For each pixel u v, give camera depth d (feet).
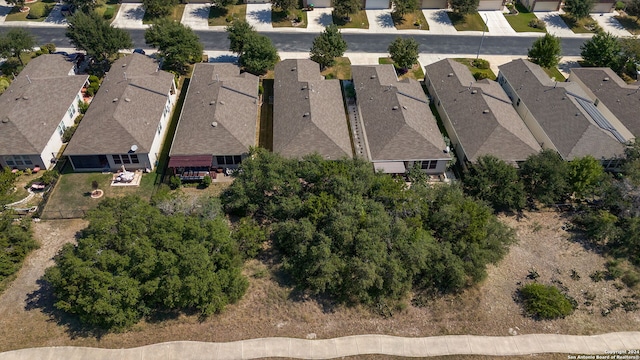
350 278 123.75
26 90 173.27
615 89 194.59
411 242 126.31
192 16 258.37
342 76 216.95
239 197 141.69
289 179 141.79
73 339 113.29
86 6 246.27
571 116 173.37
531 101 187.93
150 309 118.11
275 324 119.14
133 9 261.24
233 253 126.52
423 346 116.47
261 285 127.34
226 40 240.94
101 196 152.15
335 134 168.14
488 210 137.49
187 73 217.77
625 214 145.48
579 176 147.54
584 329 120.67
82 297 110.01
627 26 268.00
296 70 199.82
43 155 158.20
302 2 273.13
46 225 141.69
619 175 152.76
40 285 124.67
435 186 151.94
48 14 254.27
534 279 132.36
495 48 244.63
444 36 252.83
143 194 153.69
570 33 260.42
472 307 124.88
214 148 159.33
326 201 132.67
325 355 113.80
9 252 127.65
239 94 185.06
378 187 142.10
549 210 155.02
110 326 115.44
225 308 121.39
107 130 158.61
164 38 202.28
